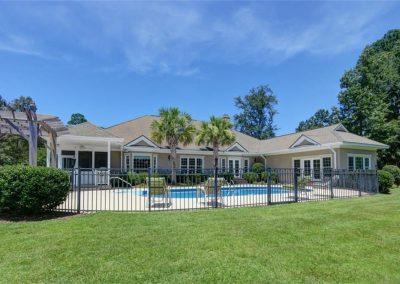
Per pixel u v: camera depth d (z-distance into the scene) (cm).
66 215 924
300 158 2628
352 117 3759
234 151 2920
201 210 1030
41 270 477
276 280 439
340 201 1296
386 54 4044
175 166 2469
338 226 771
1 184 862
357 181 1659
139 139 2464
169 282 430
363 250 582
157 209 1062
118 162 2486
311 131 2852
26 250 574
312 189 1631
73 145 2339
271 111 5884
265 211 998
